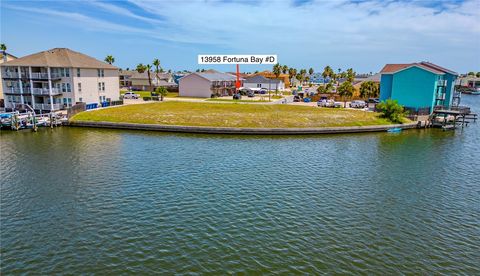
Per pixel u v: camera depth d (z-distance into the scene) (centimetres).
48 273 2105
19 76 8000
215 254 2316
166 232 2606
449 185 3816
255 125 7188
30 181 3719
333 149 5522
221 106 9225
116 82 9806
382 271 2181
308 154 5116
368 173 4203
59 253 2320
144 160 4578
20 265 2188
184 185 3616
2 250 2353
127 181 3728
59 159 4603
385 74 9706
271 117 7762
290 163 4562
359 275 2133
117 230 2636
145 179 3797
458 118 8731
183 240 2489
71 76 8144
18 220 2802
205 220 2809
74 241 2473
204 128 6806
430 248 2473
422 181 3941
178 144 5659
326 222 2827
